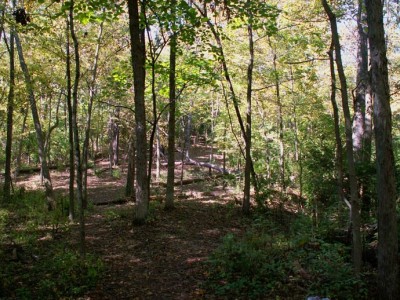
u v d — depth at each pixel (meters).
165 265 8.49
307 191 12.88
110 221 12.43
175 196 18.25
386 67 6.18
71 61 14.85
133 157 18.58
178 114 17.11
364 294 6.59
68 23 11.36
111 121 25.27
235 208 15.38
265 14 11.00
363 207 10.41
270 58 17.45
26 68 14.32
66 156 31.77
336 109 9.34
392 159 6.22
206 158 36.31
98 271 7.75
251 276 7.29
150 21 11.43
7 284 6.84
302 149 16.69
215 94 22.22
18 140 26.92
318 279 6.98
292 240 9.48
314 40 13.84
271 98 19.42
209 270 7.91
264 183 16.14
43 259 8.54
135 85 11.23
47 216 13.22
